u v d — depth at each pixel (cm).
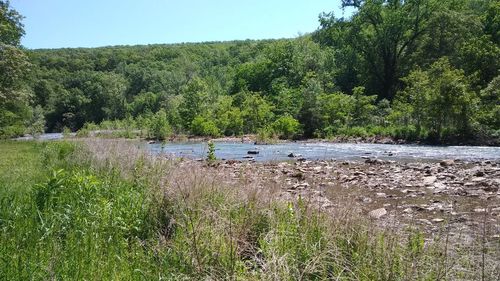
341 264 407
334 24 5419
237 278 388
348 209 553
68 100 11200
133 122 6738
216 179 716
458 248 446
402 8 5112
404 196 1023
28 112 5828
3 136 5503
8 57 3756
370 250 423
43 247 464
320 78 5700
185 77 13638
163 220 577
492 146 2758
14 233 497
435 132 3148
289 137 3928
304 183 1195
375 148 2717
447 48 5012
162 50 18350
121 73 14550
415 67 4791
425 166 1650
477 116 3073
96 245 471
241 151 2625
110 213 568
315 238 468
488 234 515
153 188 687
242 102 5259
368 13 5159
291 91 5284
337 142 3425
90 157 1218
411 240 443
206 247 452
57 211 571
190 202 580
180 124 5231
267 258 416
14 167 1294
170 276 414
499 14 4984
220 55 16750
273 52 7294
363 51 5344
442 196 1013
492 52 4038
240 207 577
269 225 515
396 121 3653
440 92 3095
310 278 402
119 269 427
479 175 1363
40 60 15175
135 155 1126
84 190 651
